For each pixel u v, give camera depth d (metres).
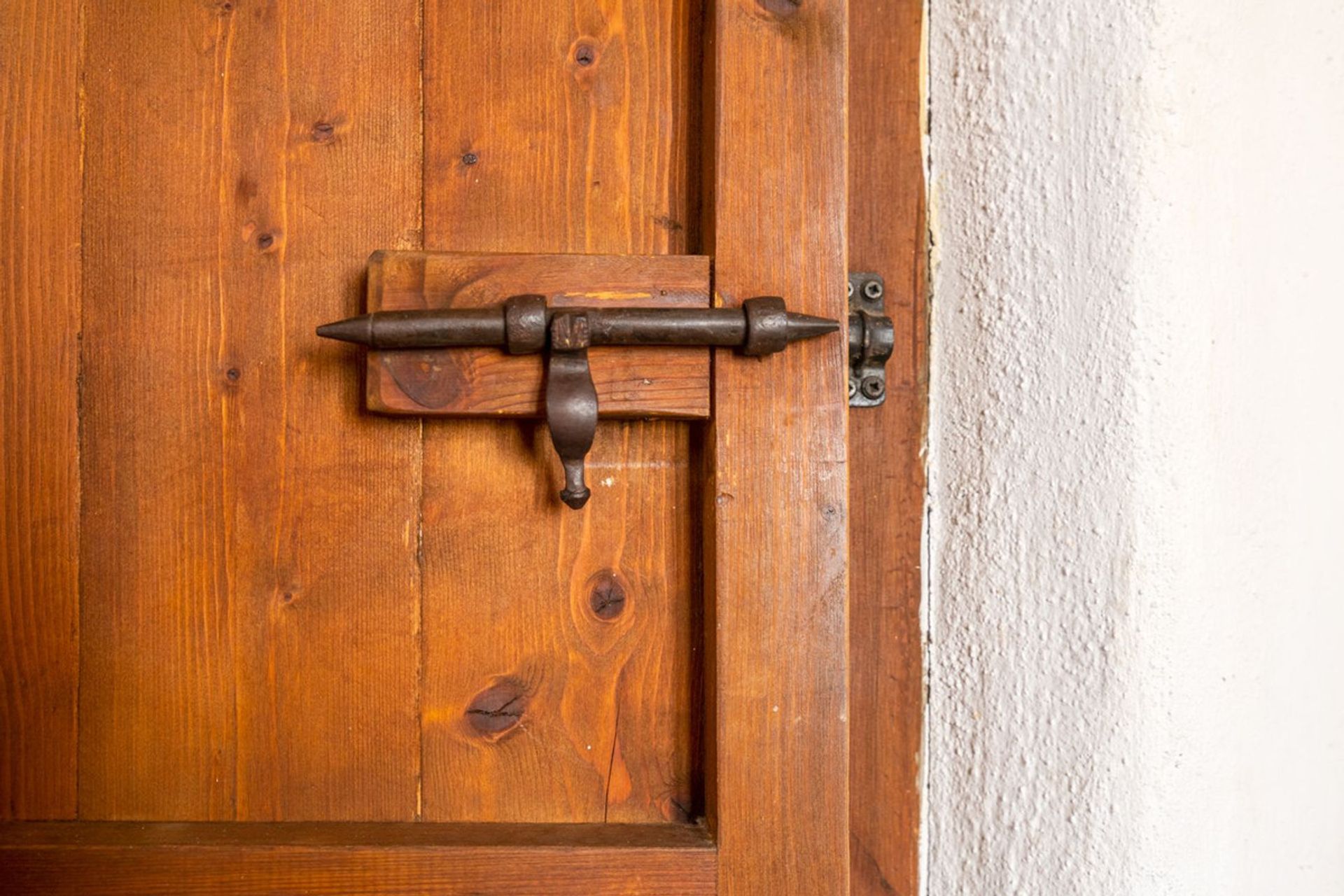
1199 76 0.75
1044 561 0.78
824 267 0.80
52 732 0.80
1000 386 0.81
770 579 0.79
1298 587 0.79
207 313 0.81
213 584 0.81
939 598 0.84
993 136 0.82
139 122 0.81
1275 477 0.78
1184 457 0.75
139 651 0.81
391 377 0.78
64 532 0.81
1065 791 0.77
